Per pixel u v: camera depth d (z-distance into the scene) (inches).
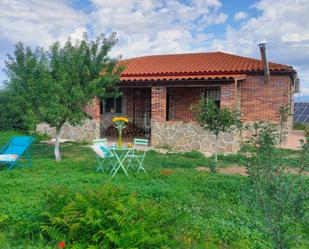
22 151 415.2
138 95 803.4
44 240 201.0
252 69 637.9
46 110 434.3
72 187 302.5
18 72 474.0
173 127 609.6
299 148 170.6
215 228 226.7
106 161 440.5
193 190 322.3
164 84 614.2
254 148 169.6
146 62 824.3
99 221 185.6
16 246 195.9
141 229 186.4
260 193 163.5
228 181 339.9
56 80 459.2
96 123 660.7
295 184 163.5
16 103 469.1
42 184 320.5
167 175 376.8
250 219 238.2
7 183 317.7
